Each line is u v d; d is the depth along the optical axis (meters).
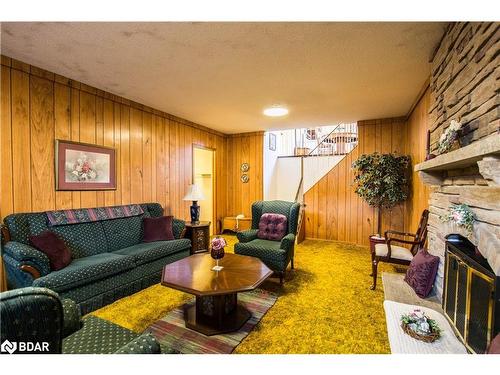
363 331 2.07
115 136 3.45
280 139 6.61
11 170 2.46
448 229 1.94
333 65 2.53
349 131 5.68
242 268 2.38
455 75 1.73
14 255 2.12
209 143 5.50
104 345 1.29
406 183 4.16
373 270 2.93
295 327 2.13
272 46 2.18
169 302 2.57
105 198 3.34
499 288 1.23
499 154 1.09
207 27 1.91
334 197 5.21
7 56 2.39
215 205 5.80
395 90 3.20
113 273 2.56
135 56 2.37
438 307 2.05
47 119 2.72
